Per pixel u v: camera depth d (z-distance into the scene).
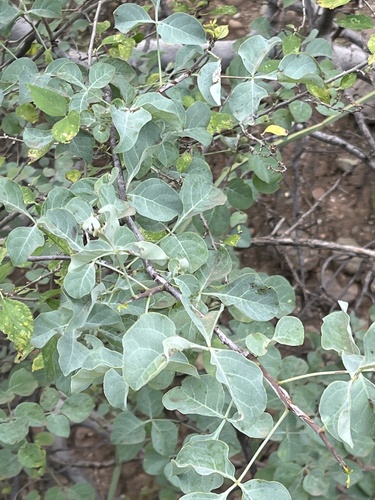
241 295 1.24
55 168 2.53
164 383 1.50
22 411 1.69
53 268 1.56
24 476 2.78
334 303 3.17
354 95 3.13
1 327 1.24
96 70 1.38
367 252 2.31
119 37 1.81
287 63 1.37
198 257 1.26
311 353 2.19
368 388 0.98
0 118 2.58
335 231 3.56
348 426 0.92
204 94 1.36
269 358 1.69
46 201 1.19
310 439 1.87
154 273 1.12
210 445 1.00
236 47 2.23
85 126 1.45
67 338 1.21
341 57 2.85
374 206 3.56
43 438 1.87
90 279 1.11
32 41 2.31
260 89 1.39
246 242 2.22
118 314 1.22
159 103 1.26
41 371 1.70
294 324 1.09
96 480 3.16
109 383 1.08
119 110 1.24
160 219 1.25
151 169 1.61
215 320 1.01
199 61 1.71
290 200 3.62
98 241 1.06
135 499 3.07
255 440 2.28
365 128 2.95
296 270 3.48
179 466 0.99
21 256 1.19
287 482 1.83
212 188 1.27
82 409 1.68
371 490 1.95
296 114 1.91
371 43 1.50
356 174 3.65
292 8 2.66
